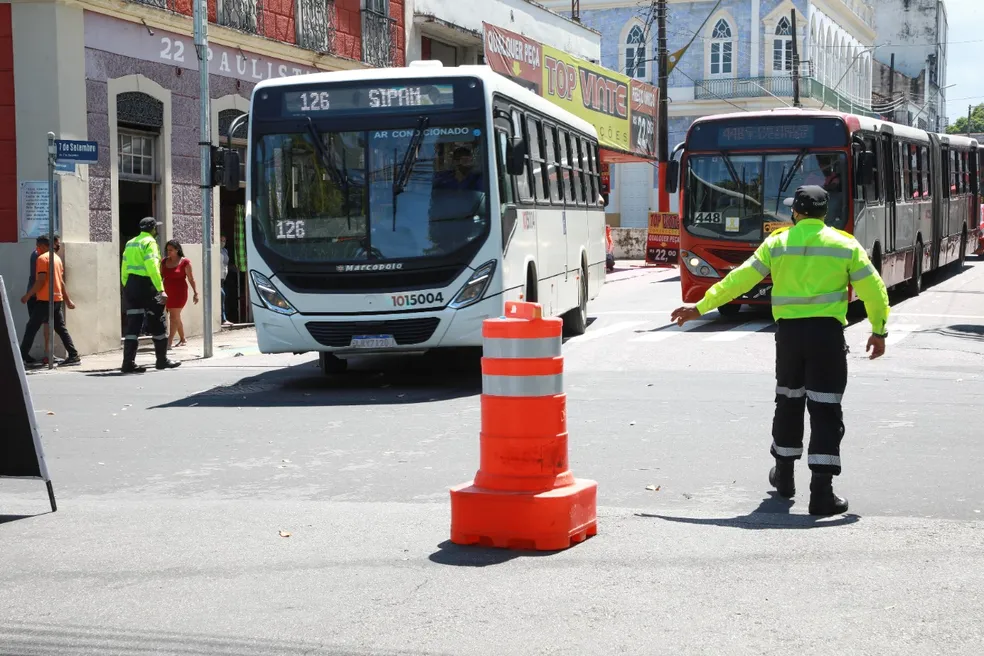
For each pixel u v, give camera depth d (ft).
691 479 30.45
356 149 50.88
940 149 104.94
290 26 90.99
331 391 51.06
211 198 76.64
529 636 18.38
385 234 50.37
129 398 50.03
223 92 83.71
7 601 20.79
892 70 317.63
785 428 27.68
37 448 27.86
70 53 69.82
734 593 20.43
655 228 146.82
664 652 17.61
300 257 50.70
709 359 57.47
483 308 50.37
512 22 130.41
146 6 75.05
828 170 72.49
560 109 69.46
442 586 21.11
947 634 18.24
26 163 69.26
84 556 23.67
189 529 25.71
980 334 65.92
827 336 26.50
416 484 30.53
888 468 31.48
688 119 230.68
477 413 43.14
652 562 22.41
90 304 70.49
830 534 24.38
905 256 88.74
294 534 25.03
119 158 74.69
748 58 225.97
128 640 18.61
